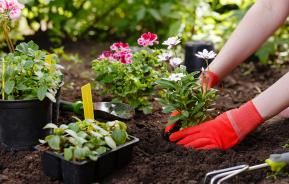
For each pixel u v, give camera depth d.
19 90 1.62
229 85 2.19
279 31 2.62
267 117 1.58
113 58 1.83
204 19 2.62
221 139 1.58
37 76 1.60
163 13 2.59
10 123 1.59
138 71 1.81
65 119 1.80
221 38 2.55
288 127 1.74
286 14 1.71
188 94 1.62
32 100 1.58
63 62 2.45
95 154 1.45
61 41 2.78
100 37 2.87
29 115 1.59
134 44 2.68
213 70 1.73
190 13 2.62
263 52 2.39
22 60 1.61
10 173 1.53
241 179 1.46
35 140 1.62
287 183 1.45
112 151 1.48
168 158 1.56
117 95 1.86
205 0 2.65
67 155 1.43
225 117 1.60
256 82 2.26
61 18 2.73
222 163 1.52
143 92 1.84
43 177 1.50
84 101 1.60
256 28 1.71
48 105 1.62
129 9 2.87
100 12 2.89
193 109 1.63
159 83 1.62
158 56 1.75
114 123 1.55
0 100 1.57
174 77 1.58
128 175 1.50
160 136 1.69
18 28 2.61
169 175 1.49
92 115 1.61
